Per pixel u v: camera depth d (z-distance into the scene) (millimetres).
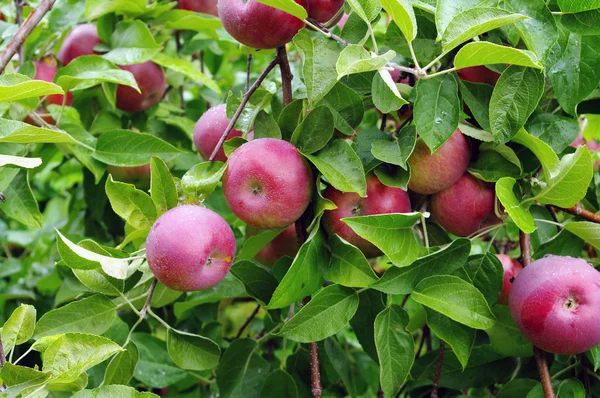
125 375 1050
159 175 1010
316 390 1035
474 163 1059
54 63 1388
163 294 1144
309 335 997
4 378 920
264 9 1004
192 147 1501
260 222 1004
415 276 1008
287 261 1072
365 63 937
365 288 1032
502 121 1001
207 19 1355
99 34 1324
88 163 1223
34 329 1000
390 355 1007
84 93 1352
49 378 926
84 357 934
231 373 1160
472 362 1141
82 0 1399
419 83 1008
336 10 1054
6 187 1168
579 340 978
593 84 1028
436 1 1022
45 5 1139
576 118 1059
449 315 987
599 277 987
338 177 990
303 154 1009
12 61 1327
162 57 1330
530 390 1060
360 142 1046
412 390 1180
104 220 1385
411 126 1025
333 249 1023
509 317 1072
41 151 1368
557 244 1049
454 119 998
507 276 1108
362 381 1380
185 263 956
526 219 999
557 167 1001
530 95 998
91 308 1035
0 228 1739
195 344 1058
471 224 1062
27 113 1210
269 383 1150
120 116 1395
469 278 1038
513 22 969
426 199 1078
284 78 1063
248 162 994
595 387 1071
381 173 1022
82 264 987
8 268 1499
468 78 1077
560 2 1024
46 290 1531
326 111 1012
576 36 1037
